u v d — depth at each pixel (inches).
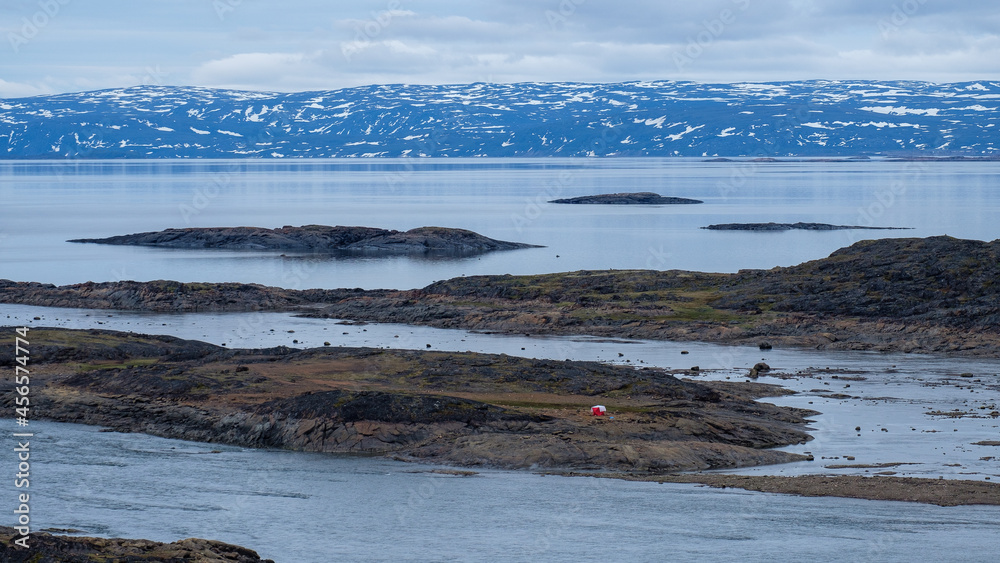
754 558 2015.3
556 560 2023.9
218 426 3026.6
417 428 2915.8
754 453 2817.4
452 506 2368.4
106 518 2276.1
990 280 5388.8
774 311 5457.7
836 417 3312.0
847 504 2357.3
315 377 3459.6
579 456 2741.1
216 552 1846.7
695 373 4106.8
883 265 5757.9
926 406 3486.7
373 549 2095.2
